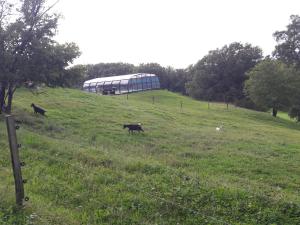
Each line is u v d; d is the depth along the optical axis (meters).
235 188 11.28
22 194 8.89
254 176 16.80
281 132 36.69
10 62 23.94
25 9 25.50
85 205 9.94
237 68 91.94
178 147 22.28
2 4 24.98
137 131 26.81
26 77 25.00
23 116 26.77
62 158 14.42
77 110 33.88
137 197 10.34
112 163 14.03
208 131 30.00
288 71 58.28
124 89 73.25
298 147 25.69
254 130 35.34
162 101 62.16
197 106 57.69
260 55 94.50
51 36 26.16
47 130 23.59
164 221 9.24
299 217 9.57
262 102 57.53
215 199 10.28
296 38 79.56
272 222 9.36
